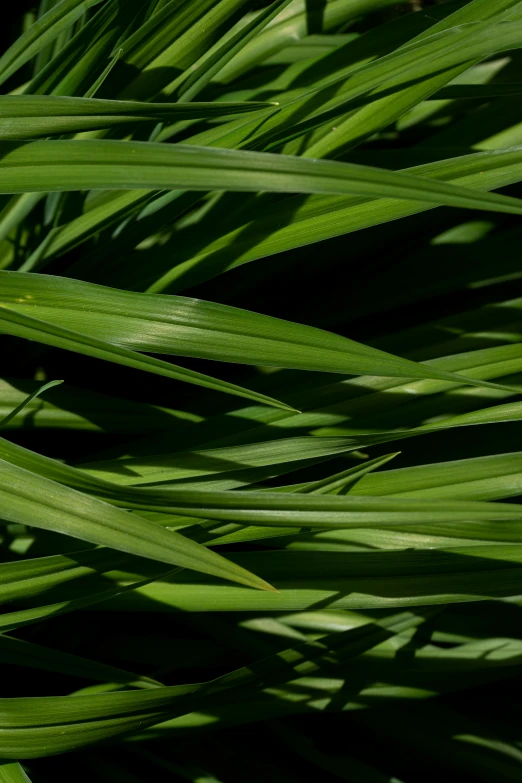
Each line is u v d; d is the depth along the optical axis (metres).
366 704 0.88
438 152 0.93
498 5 0.84
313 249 0.94
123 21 0.87
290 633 0.90
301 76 0.93
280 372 0.91
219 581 0.87
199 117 0.81
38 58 0.95
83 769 0.90
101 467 0.86
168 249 0.90
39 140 0.77
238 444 0.89
